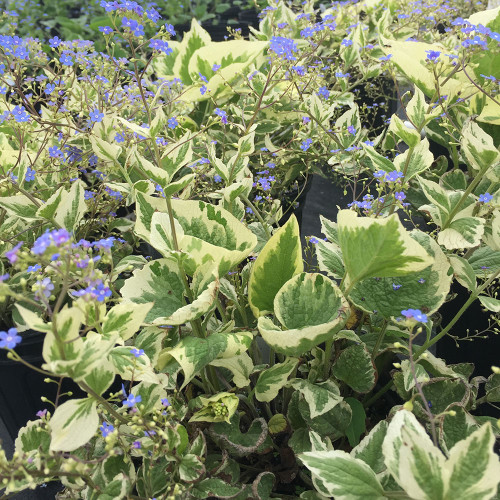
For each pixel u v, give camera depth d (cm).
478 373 51
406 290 35
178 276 34
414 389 36
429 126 57
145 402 32
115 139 40
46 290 24
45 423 31
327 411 35
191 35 60
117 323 29
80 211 41
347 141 53
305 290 33
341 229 31
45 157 47
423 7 75
